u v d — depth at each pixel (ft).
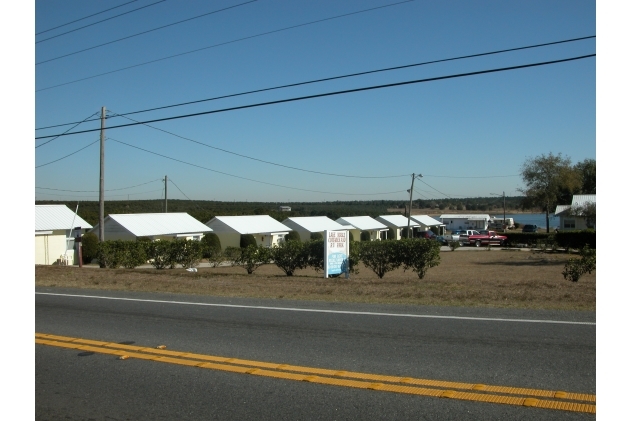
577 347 24.29
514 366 21.76
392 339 26.63
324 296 42.24
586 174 265.75
